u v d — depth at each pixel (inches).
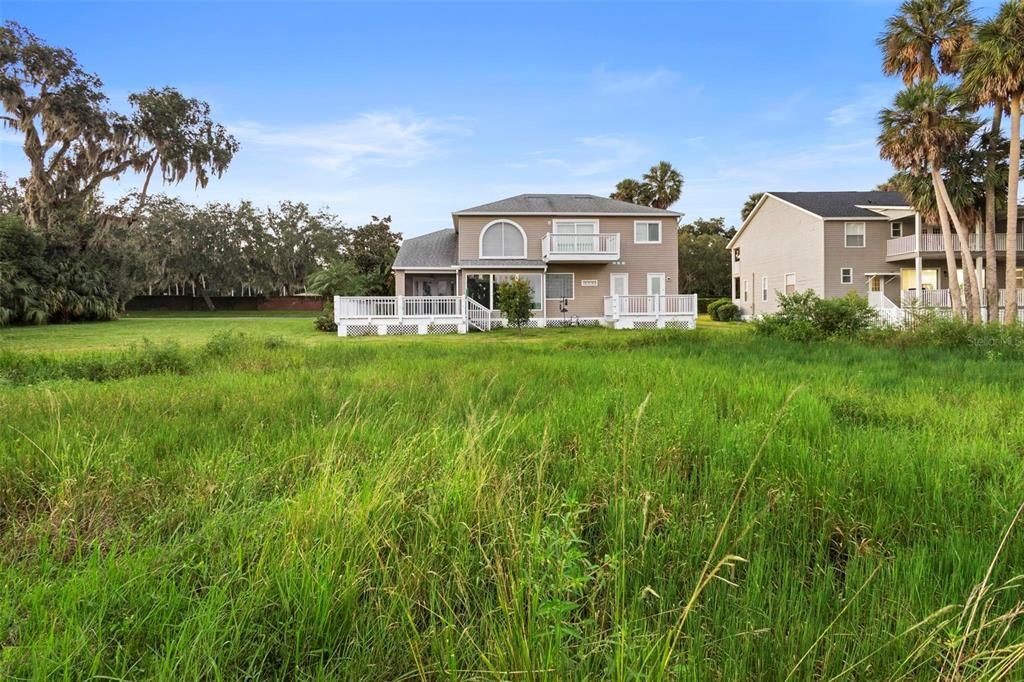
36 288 1063.6
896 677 62.4
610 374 283.4
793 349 444.5
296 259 2222.0
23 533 100.0
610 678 59.8
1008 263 737.0
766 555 89.4
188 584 79.6
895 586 79.8
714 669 64.6
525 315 929.5
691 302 1026.1
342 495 99.1
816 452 134.6
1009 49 682.2
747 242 1499.8
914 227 1167.6
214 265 2038.6
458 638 70.2
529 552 77.6
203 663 63.4
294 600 73.7
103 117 1227.9
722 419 175.5
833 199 1290.6
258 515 99.7
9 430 157.6
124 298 1332.4
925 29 781.3
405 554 88.9
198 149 1386.6
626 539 95.5
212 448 143.4
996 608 73.3
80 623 68.1
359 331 873.5
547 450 134.3
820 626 70.4
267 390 240.1
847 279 1159.0
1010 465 131.0
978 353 420.2
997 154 853.2
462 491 103.7
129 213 1556.3
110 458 128.9
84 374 325.1
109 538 96.4
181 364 348.5
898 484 114.3
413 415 184.9
